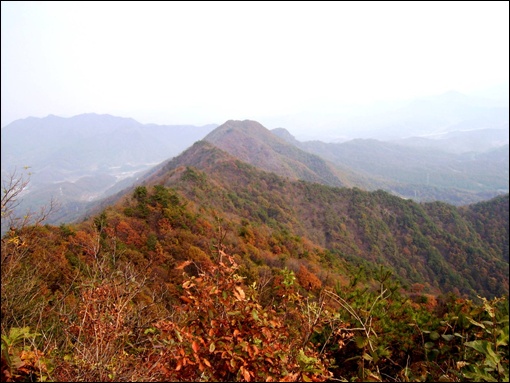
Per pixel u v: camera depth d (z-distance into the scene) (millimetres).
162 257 16281
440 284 50250
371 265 42219
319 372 1971
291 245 29891
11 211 2756
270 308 2316
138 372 1907
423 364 2701
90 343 2070
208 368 1818
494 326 2350
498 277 49125
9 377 1642
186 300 2035
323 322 2494
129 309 2346
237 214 43625
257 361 1848
